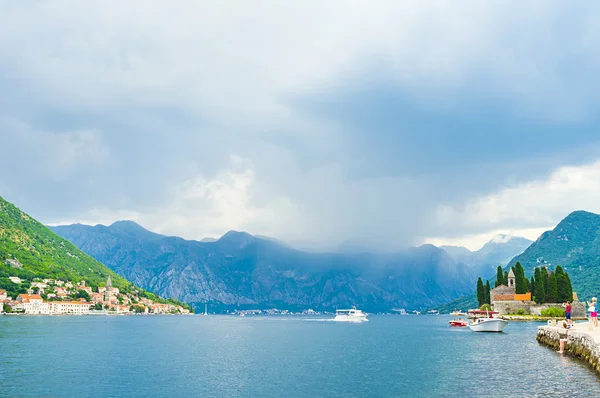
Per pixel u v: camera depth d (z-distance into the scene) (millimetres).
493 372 80812
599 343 73438
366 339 172250
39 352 115062
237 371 87938
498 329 183625
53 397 65625
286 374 84250
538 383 68062
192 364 97438
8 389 70312
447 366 90688
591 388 63469
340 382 75812
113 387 72250
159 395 67062
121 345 138000
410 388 69750
